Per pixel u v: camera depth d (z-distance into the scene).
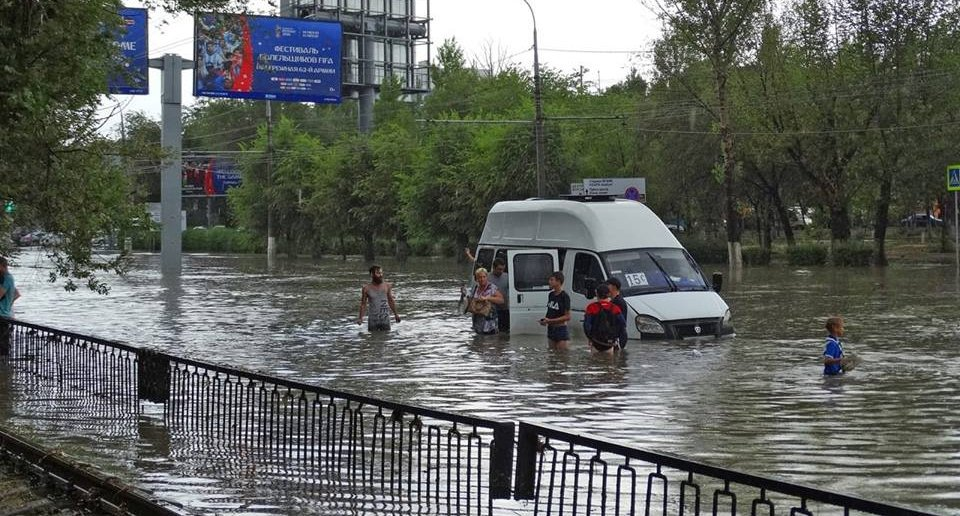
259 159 95.69
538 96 49.75
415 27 91.19
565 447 11.34
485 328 23.56
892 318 26.12
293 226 91.25
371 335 24.14
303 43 54.44
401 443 8.99
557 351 20.41
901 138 54.28
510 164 65.50
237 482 9.63
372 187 79.31
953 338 21.77
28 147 13.92
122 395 14.68
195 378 12.71
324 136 122.44
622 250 22.86
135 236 17.36
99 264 16.69
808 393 14.99
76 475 9.57
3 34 12.27
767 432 12.11
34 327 17.77
